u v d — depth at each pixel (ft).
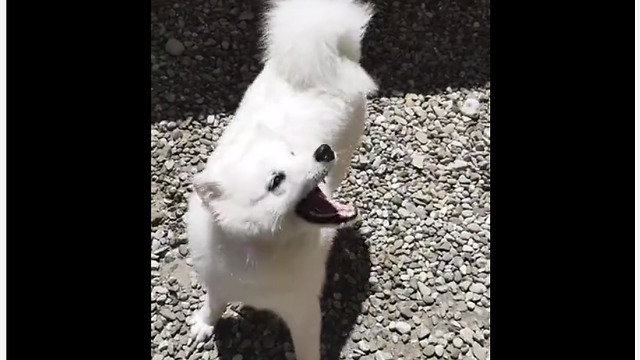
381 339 4.42
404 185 4.99
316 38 3.97
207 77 5.32
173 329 4.35
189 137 5.05
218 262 3.63
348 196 4.91
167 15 5.50
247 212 3.31
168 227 4.69
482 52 5.61
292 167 3.30
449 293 4.62
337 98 4.11
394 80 5.44
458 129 5.25
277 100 4.05
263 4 5.59
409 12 5.74
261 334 4.34
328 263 4.61
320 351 4.33
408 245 4.76
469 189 5.01
